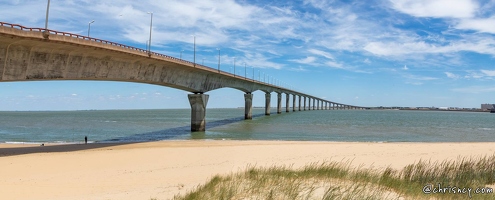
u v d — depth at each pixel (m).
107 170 19.45
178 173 18.28
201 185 13.17
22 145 34.38
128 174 18.16
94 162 22.03
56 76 28.50
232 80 77.19
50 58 27.89
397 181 11.80
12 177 17.56
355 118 114.00
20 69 25.70
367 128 63.56
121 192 13.34
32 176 17.78
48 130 60.16
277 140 39.34
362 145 30.03
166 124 77.62
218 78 66.75
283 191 9.65
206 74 59.31
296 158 23.20
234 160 22.58
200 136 46.00
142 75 40.50
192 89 55.03
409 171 14.34
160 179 16.62
